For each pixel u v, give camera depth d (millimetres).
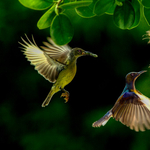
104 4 3051
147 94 12883
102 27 12688
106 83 13609
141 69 13148
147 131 13789
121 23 3113
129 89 4770
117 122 13766
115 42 12953
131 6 3100
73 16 12344
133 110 4391
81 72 13688
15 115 13688
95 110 13719
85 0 3016
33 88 13594
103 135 13742
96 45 12898
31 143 13656
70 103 13812
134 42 12945
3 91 13562
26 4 3002
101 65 13453
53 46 5105
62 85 4812
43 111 13742
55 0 3094
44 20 3115
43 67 4738
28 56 4660
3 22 12945
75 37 12609
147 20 3197
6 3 12977
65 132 13742
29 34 12766
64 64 4836
